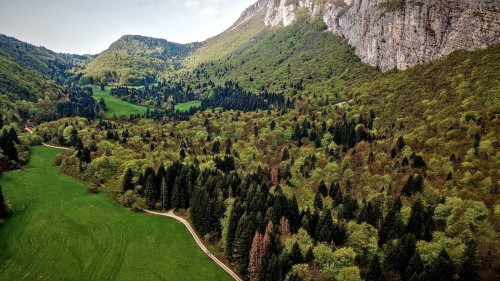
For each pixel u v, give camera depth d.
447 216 109.06
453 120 153.38
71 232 118.00
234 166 181.50
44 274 95.94
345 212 122.25
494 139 129.38
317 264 93.81
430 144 150.00
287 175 164.88
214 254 112.69
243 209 116.81
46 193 144.38
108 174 160.12
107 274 98.69
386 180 138.88
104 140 199.12
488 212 103.88
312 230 116.81
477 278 84.69
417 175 130.75
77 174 164.38
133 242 115.88
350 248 94.38
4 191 139.62
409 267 87.31
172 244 116.56
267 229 105.19
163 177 146.25
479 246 93.00
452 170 127.56
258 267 98.19
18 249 105.62
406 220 111.62
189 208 136.12
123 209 138.62
